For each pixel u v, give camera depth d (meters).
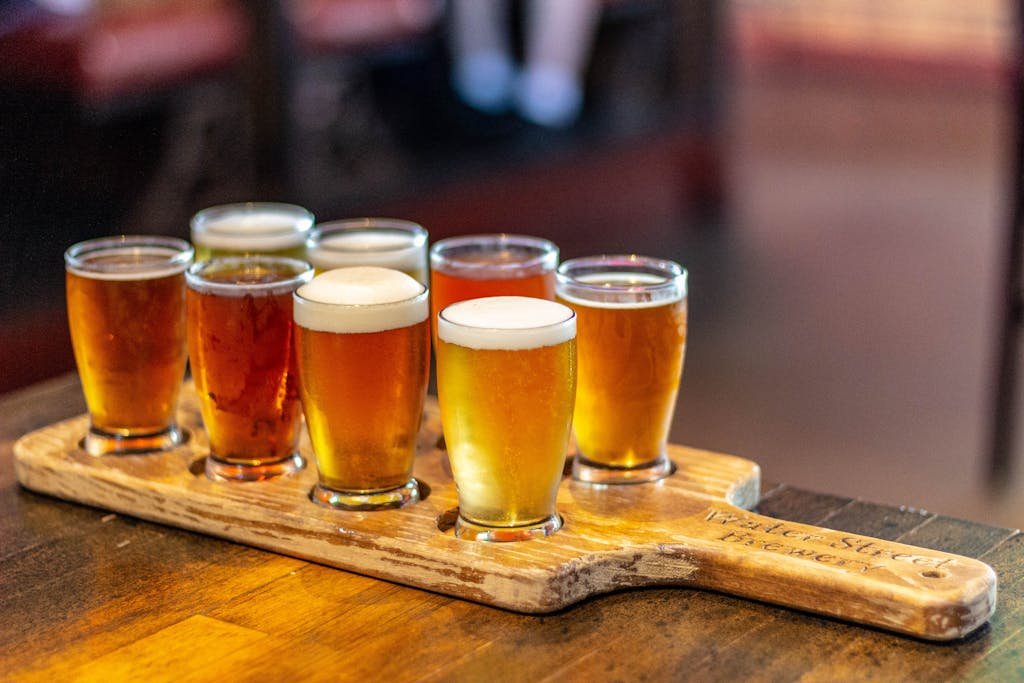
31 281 1.93
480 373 1.05
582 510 1.18
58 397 1.61
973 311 4.45
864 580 1.01
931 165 6.56
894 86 7.80
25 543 1.21
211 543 1.21
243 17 3.68
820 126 7.32
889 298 4.60
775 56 8.13
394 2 4.36
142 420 1.33
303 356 1.14
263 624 1.04
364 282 1.15
